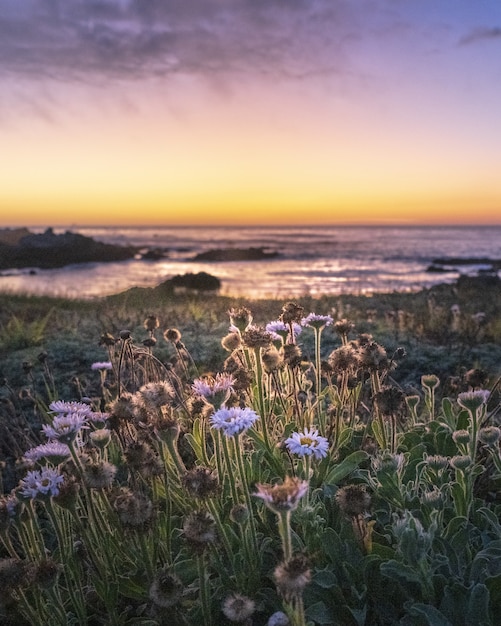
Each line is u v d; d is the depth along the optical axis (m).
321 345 8.08
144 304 15.31
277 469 2.97
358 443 3.60
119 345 5.56
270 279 42.94
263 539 2.70
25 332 9.20
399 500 2.71
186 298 17.41
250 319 3.15
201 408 2.91
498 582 2.21
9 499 2.27
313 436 2.35
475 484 3.29
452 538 2.50
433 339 8.81
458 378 5.31
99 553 2.65
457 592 2.20
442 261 63.34
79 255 69.44
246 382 3.19
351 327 3.68
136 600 2.66
